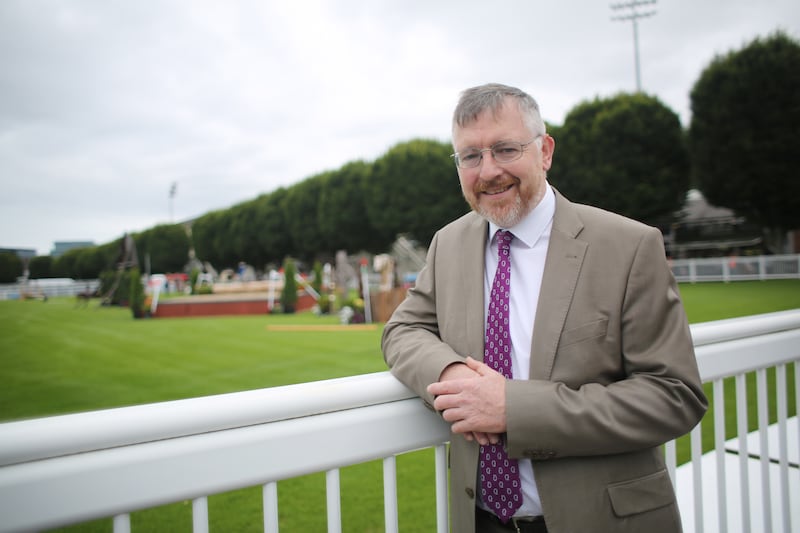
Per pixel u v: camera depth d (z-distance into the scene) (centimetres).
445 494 109
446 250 129
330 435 88
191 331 1102
